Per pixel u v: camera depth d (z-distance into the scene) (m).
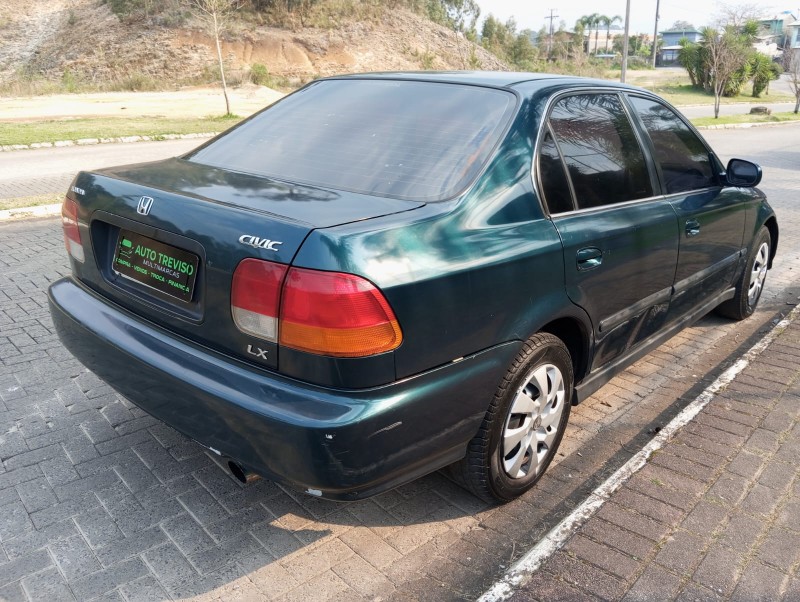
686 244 3.79
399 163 2.73
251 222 2.27
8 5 57.78
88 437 3.39
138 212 2.62
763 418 3.60
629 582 2.42
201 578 2.51
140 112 24.95
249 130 3.31
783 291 6.18
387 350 2.18
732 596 2.37
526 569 2.48
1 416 3.55
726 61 32.84
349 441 2.13
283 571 2.56
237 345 2.32
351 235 2.16
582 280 2.94
